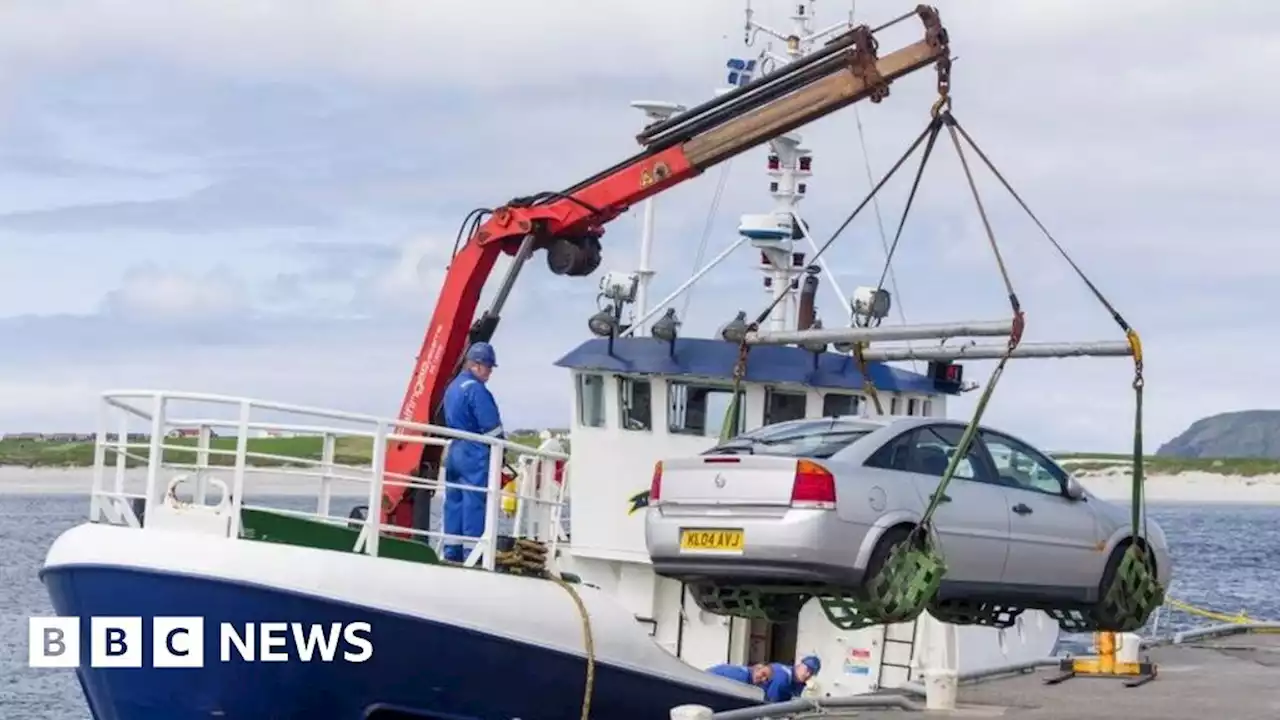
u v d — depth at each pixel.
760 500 11.50
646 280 17.81
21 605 37.47
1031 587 12.66
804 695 14.71
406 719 12.16
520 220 16.09
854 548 11.47
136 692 11.65
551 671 12.74
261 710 11.64
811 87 15.04
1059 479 13.10
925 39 14.37
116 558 11.42
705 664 16.12
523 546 13.04
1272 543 72.69
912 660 15.41
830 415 16.05
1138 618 13.21
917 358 13.84
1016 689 14.42
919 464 12.14
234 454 11.84
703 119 15.66
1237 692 14.27
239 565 11.39
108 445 12.48
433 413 16.11
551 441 16.81
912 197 13.10
